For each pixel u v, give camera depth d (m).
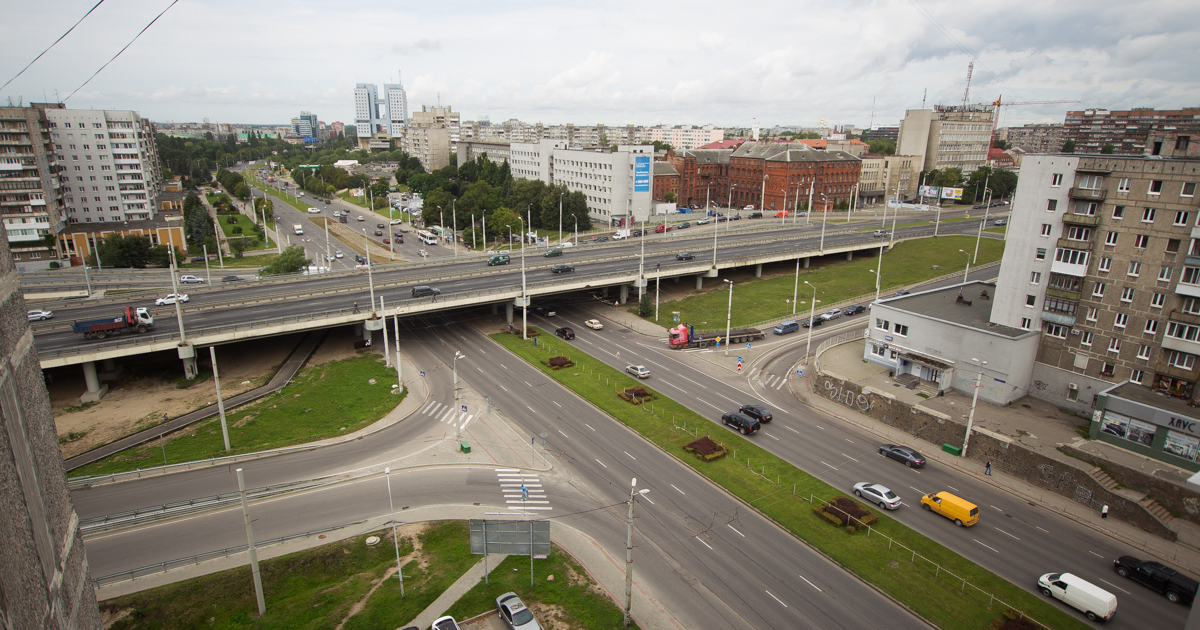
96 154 178.75
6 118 147.12
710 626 42.91
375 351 94.88
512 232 188.25
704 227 190.62
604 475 61.84
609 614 43.56
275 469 62.22
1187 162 60.56
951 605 44.94
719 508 56.56
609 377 85.94
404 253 179.62
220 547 50.06
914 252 154.50
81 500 56.53
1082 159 67.25
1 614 7.10
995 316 76.56
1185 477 54.84
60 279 133.38
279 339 98.25
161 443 67.25
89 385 77.06
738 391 82.06
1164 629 43.06
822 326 108.25
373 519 54.06
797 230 175.88
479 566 48.59
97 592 44.44
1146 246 64.06
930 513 55.94
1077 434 64.25
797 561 49.69
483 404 77.56
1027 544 51.78
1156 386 64.38
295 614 43.88
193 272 146.62
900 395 74.12
